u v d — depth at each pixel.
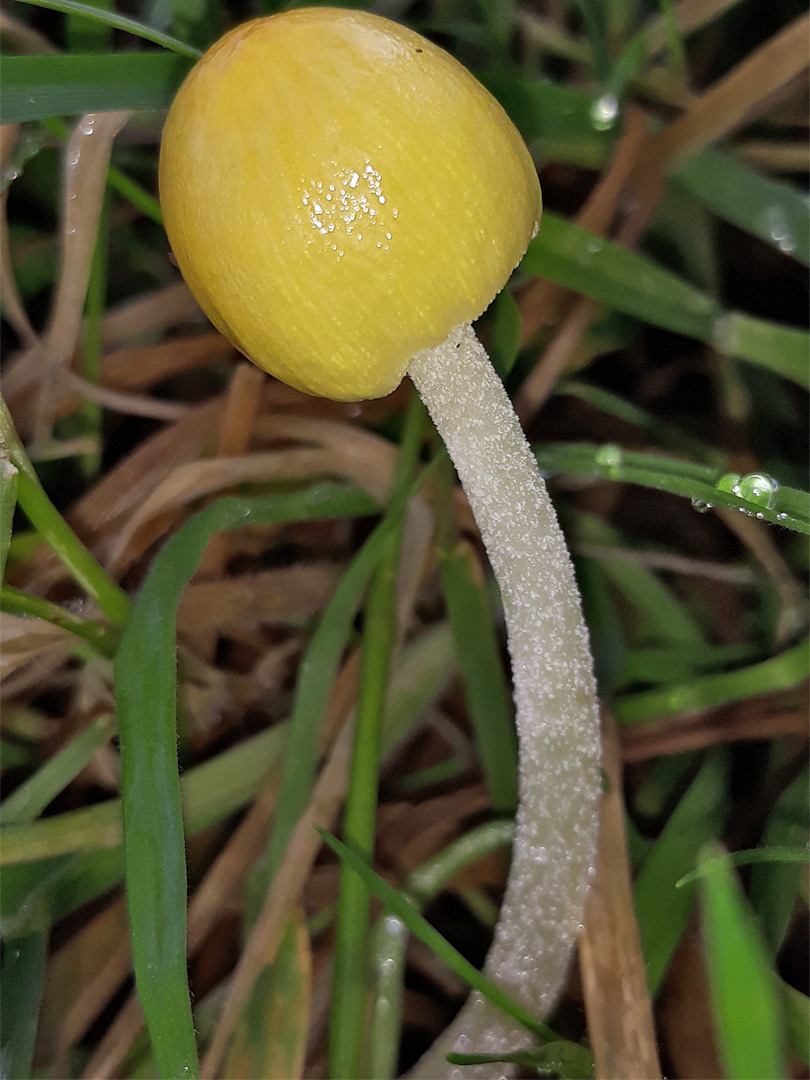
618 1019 0.19
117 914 0.20
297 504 0.20
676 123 0.22
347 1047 0.19
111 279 0.23
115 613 0.19
